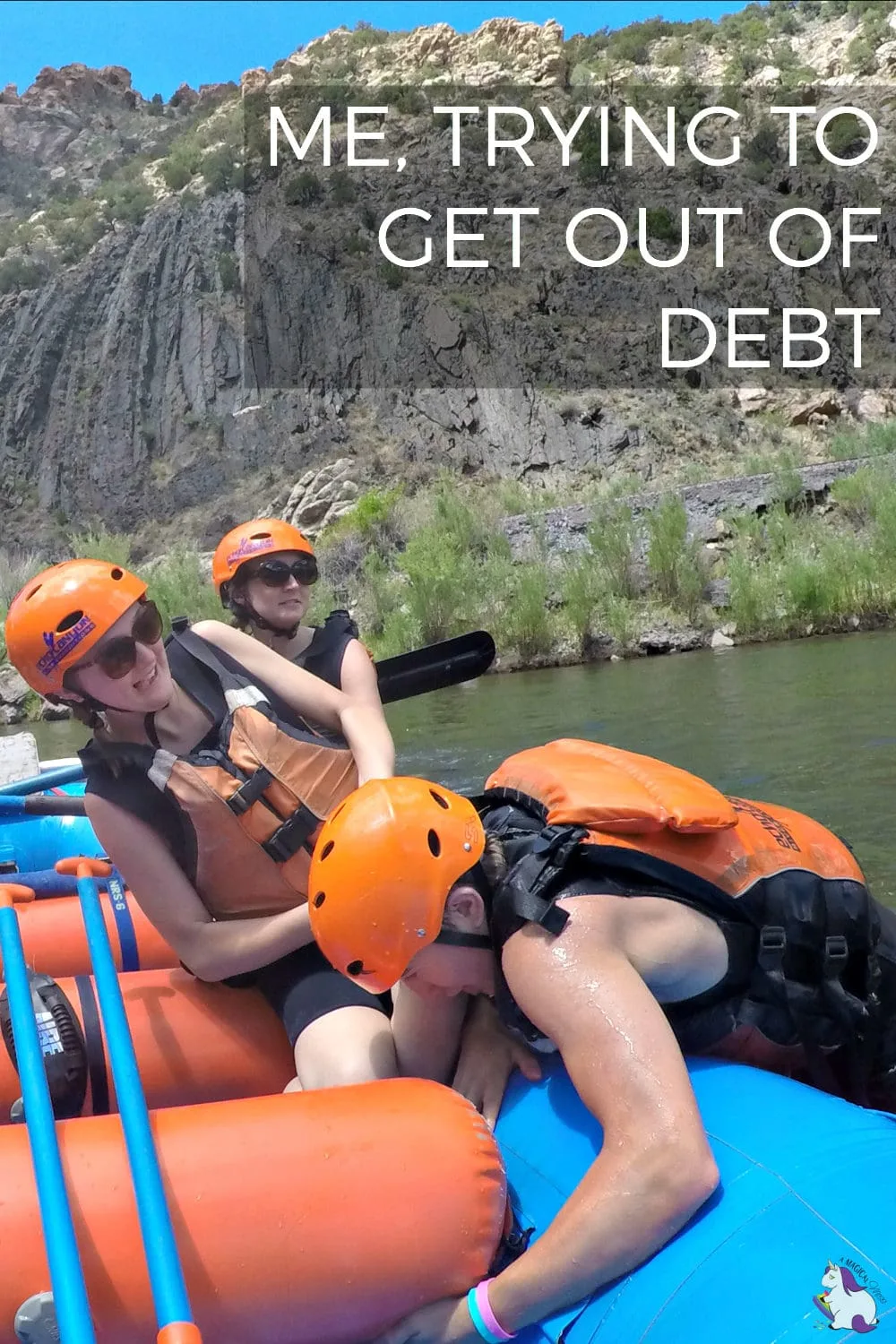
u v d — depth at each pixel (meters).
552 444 35.66
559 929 1.94
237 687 2.66
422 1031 2.35
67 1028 2.46
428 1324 1.93
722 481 18.30
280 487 40.09
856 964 2.20
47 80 127.06
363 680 3.57
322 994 2.53
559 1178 2.02
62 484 47.84
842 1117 1.96
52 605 2.41
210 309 49.38
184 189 61.19
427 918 1.99
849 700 9.09
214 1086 2.60
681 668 12.73
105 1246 1.84
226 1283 1.86
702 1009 2.12
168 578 22.52
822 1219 1.74
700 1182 1.77
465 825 2.07
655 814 2.04
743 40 70.12
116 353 51.12
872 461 18.44
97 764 2.56
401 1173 1.96
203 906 2.60
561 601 16.50
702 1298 1.70
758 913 2.10
